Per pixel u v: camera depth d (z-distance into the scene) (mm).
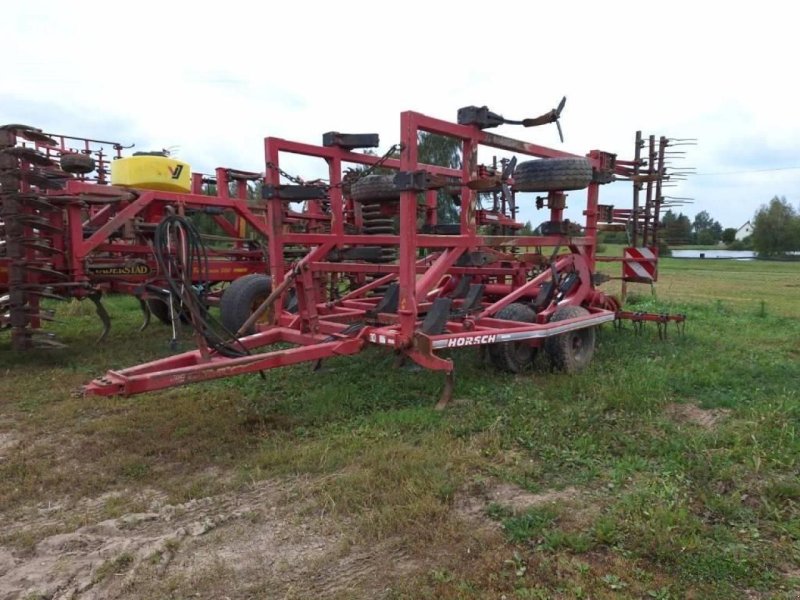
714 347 7629
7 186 7043
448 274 8031
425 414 4930
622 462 3990
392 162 7684
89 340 8680
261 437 4691
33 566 2961
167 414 5223
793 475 3785
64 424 5082
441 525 3223
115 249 8500
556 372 6367
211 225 14555
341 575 2848
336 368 6621
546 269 7340
